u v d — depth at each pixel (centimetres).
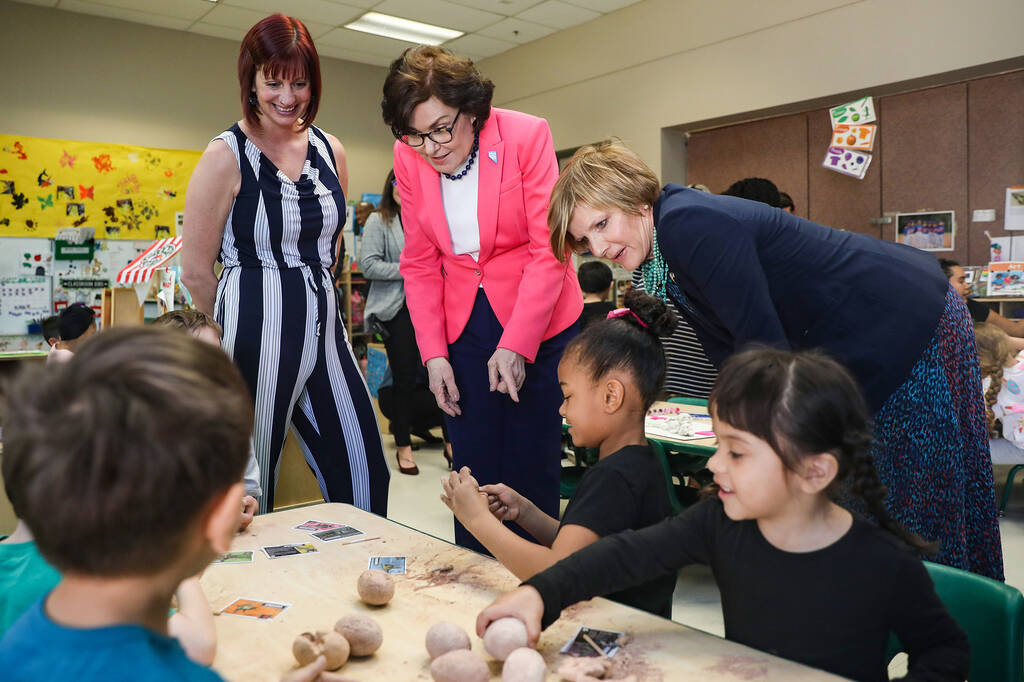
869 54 518
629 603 122
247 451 57
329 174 205
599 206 139
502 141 188
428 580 108
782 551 96
